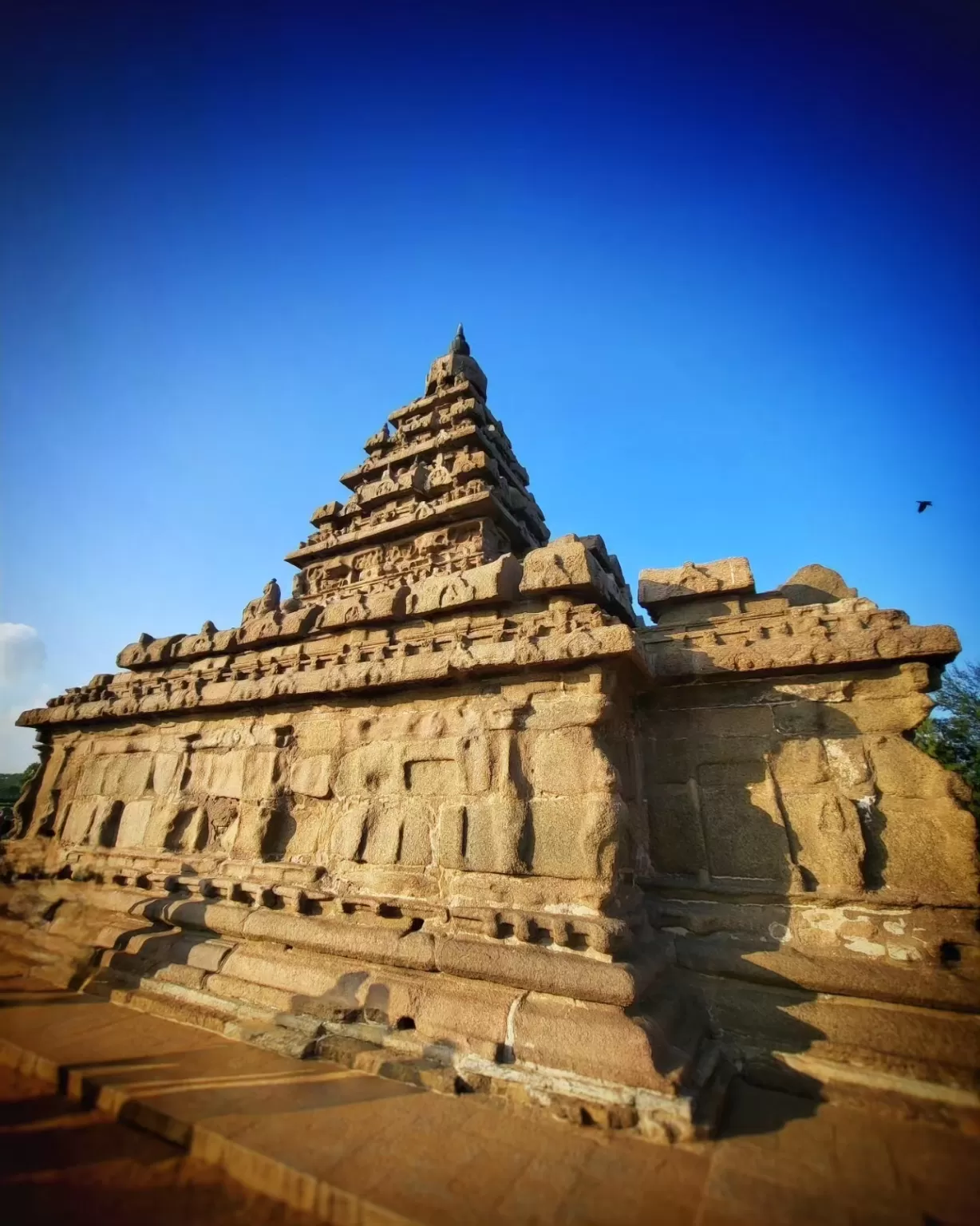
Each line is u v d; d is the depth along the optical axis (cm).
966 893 561
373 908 644
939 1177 380
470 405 1380
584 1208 348
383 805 716
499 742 643
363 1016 574
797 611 758
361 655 834
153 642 1186
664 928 642
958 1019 507
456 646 722
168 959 730
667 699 753
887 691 657
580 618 675
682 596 834
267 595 1211
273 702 871
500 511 1150
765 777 670
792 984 563
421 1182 368
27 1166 402
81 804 1076
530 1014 504
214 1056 543
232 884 755
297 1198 367
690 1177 377
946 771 610
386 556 1242
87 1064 523
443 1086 475
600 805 562
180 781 943
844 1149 411
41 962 823
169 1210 363
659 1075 440
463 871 617
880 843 609
